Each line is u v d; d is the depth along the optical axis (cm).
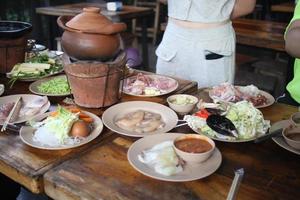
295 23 146
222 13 203
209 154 100
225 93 151
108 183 93
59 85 160
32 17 462
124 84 163
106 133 122
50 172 98
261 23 361
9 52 177
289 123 125
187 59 215
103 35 134
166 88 163
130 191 90
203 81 216
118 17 385
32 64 179
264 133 120
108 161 104
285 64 340
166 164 96
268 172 100
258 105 145
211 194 89
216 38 206
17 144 114
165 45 224
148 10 431
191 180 92
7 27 194
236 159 107
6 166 104
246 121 120
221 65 214
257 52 455
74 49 135
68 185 92
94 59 138
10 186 175
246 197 89
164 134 116
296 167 103
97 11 136
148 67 466
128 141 117
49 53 210
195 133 122
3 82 171
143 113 132
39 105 140
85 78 133
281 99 184
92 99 139
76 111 126
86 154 108
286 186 94
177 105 135
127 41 416
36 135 116
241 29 329
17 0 448
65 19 150
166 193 89
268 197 89
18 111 135
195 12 203
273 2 511
